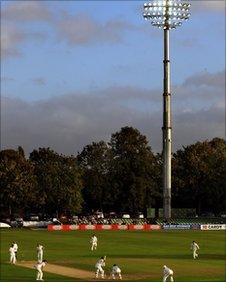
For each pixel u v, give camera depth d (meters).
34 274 132.00
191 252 186.00
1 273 133.25
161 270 141.25
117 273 127.75
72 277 128.50
